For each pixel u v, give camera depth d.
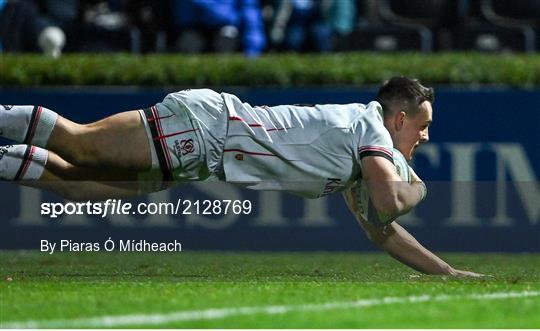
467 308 15.97
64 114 30.72
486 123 30.64
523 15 38.22
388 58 32.03
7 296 16.89
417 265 20.91
